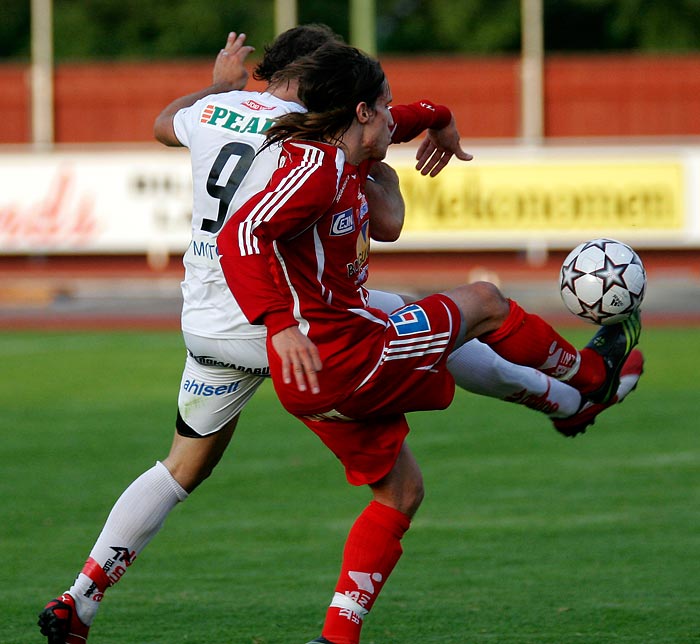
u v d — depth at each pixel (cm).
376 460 1545
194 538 2317
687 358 5075
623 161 7656
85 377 4731
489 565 2081
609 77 8962
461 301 1540
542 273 8419
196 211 1568
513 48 13812
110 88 9262
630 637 1658
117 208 7994
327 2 13375
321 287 1455
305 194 1383
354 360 1460
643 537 2262
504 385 1716
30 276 8588
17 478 2909
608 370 1670
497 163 7738
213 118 1562
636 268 1662
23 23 14250
